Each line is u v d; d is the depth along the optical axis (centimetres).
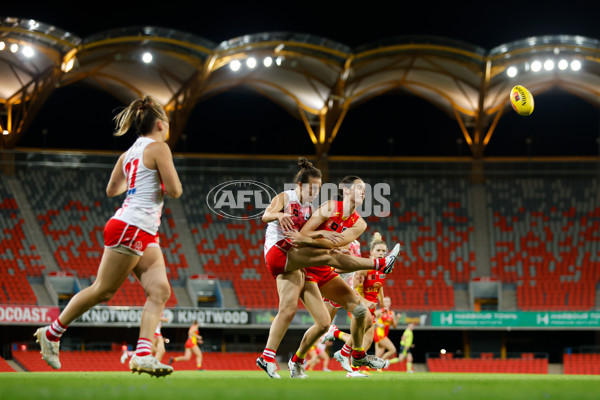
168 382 586
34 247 3584
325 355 2484
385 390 454
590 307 3444
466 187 4225
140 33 3203
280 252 877
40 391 392
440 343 3756
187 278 3506
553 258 3775
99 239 3734
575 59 3506
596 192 4141
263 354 893
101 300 688
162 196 677
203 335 3606
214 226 3953
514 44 3391
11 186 3884
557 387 542
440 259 3819
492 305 3584
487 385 573
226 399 356
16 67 3406
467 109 4091
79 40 3138
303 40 3384
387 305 2020
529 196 4159
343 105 3947
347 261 857
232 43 3341
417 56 3534
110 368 3112
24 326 3469
